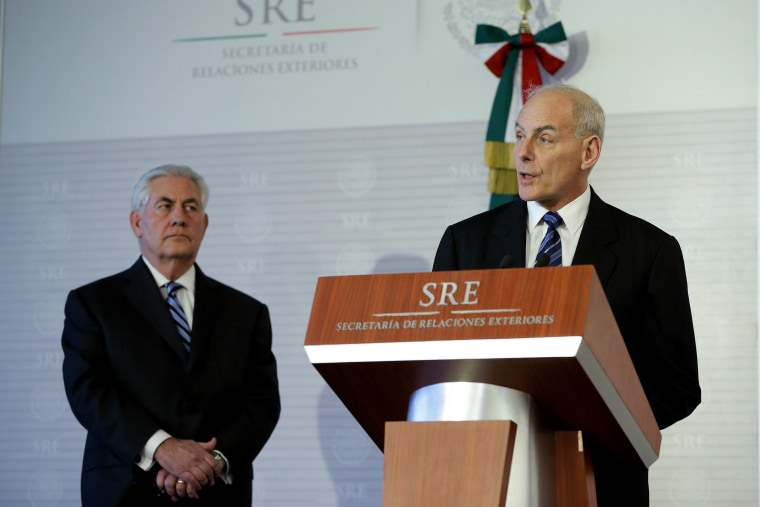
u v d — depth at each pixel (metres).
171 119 5.55
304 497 5.10
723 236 4.96
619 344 2.08
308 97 5.45
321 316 2.06
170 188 4.74
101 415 4.24
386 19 5.43
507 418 2.05
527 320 1.92
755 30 5.08
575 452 2.21
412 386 2.15
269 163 5.43
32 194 5.60
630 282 3.32
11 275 5.54
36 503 5.30
